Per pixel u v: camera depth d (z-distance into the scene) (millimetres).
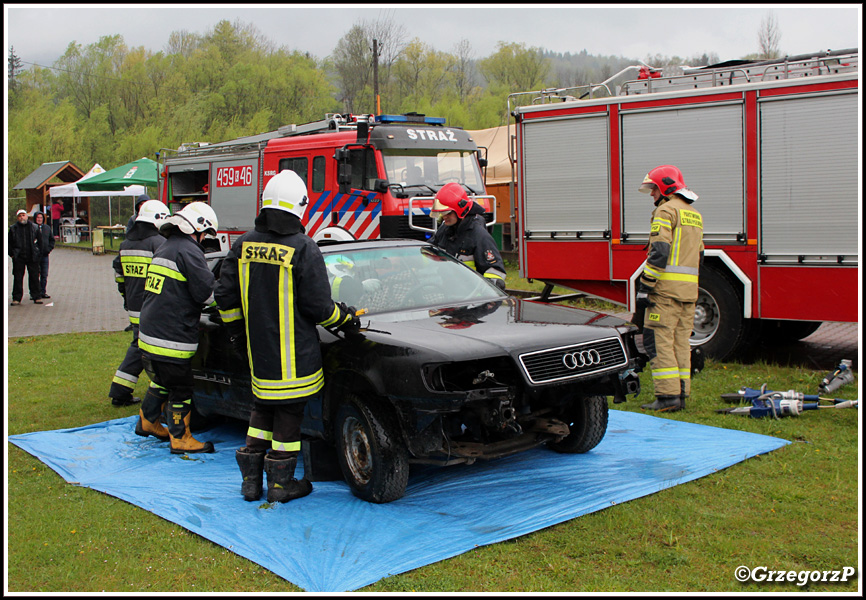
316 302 4391
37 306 15070
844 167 7355
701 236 6496
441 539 3891
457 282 5574
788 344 9344
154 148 50906
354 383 4598
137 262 6988
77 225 35406
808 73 7883
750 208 7879
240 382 5547
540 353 4270
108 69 56500
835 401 6012
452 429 4492
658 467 4895
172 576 3643
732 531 3932
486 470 5012
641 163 8594
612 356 4590
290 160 13625
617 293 9102
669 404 6402
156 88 56188
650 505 4289
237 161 14984
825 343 9328
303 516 4312
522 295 12328
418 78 55844
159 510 4496
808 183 7562
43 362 9305
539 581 3443
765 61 8180
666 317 6379
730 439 5449
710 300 8250
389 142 12086
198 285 5551
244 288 4555
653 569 3553
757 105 7781
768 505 4234
